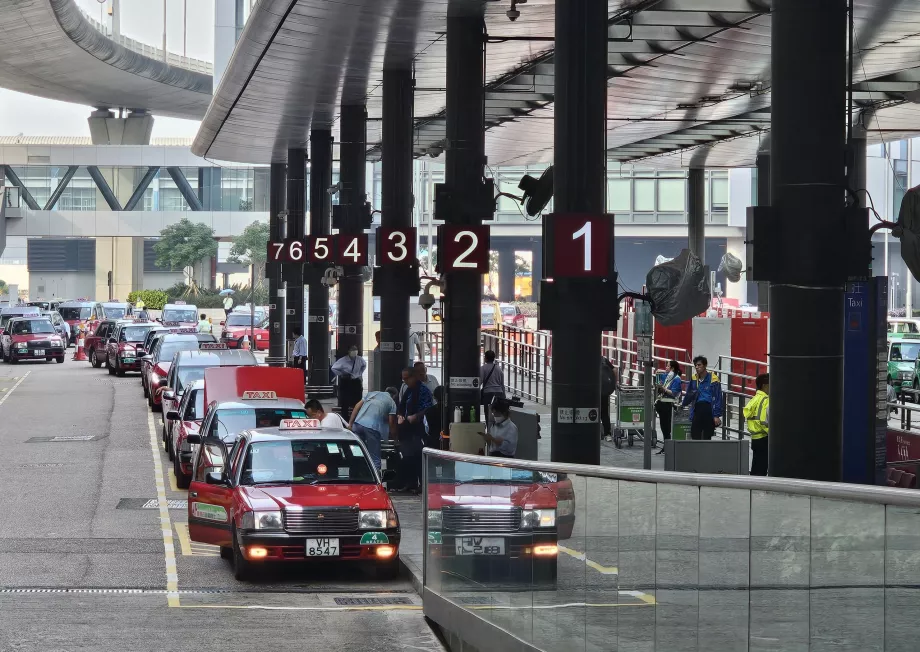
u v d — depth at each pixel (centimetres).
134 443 3266
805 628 637
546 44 2842
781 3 1383
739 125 4284
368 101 3738
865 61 3047
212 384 2561
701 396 2497
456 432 2316
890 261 9675
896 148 8788
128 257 13300
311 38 2722
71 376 5806
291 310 4900
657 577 816
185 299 12144
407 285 3011
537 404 4094
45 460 2920
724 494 724
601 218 1664
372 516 1655
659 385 2875
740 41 2781
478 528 1207
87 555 1827
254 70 3188
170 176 12050
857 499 593
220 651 1239
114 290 13300
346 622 1406
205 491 1752
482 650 1177
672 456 1909
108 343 6025
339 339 3750
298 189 5078
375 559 1656
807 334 1378
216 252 12731
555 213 1673
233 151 5294
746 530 698
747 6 2467
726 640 719
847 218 1376
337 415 2077
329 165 4497
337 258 3656
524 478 1084
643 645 836
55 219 11938
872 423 1661
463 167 2422
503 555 1135
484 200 2405
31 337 6869
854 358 1670
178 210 12062
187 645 1261
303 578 1698
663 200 10594
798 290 1377
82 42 10406
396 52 2864
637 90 3506
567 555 983
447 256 2380
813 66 1369
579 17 1719
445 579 1326
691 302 2803
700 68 3138
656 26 2664
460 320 2420
